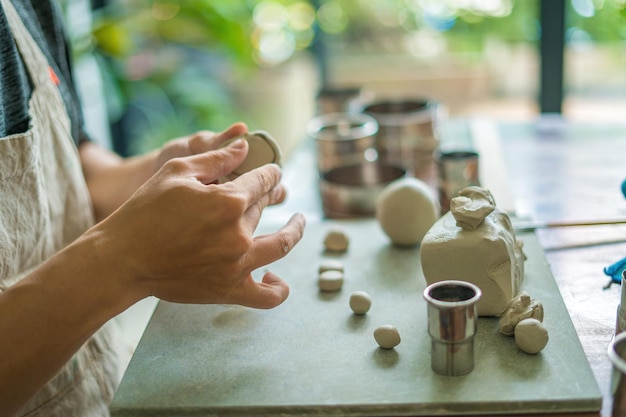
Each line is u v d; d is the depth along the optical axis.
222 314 0.80
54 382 0.83
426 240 0.78
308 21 2.33
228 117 2.48
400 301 0.81
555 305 0.77
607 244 0.93
